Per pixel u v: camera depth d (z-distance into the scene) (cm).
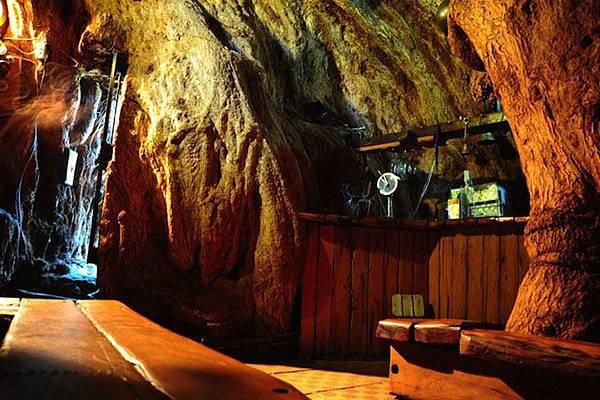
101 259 609
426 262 681
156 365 127
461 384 306
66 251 1061
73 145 1059
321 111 1041
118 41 728
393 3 879
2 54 779
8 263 787
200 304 599
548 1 320
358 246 665
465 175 926
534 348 253
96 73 827
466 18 409
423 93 1002
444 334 307
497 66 380
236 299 614
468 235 639
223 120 663
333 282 650
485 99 550
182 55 714
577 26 303
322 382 485
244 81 729
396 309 649
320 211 788
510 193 1015
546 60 323
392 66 1009
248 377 119
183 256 620
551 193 324
